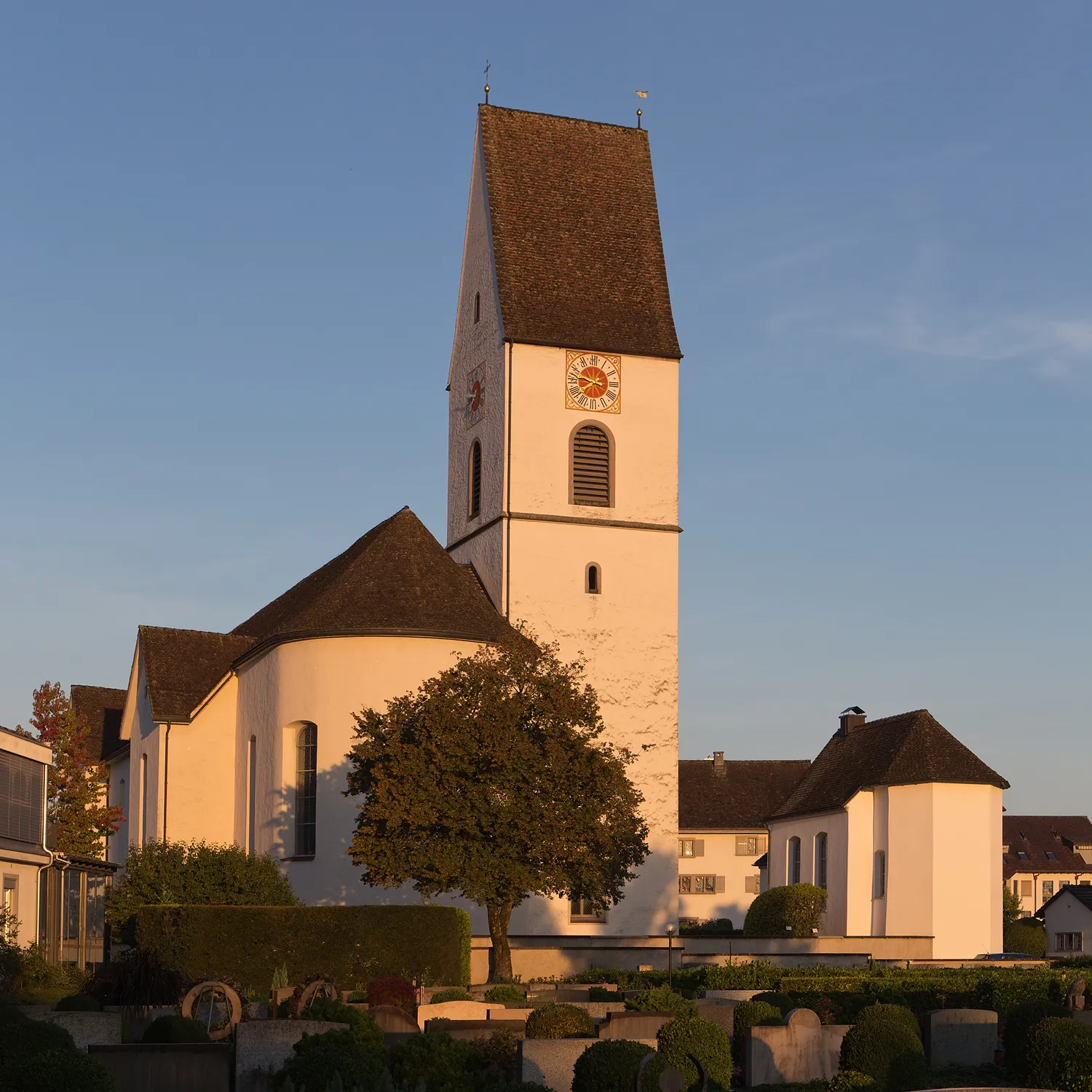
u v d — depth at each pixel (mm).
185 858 46906
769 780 108812
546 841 42781
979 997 38125
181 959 42562
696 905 105312
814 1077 27953
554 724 44438
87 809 68625
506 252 62188
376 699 51906
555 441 60625
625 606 60531
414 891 50938
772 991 36812
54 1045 23406
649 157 65938
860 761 74625
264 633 64312
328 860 51344
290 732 53688
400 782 43125
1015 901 107312
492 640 53156
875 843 71250
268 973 42750
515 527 59688
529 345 60875
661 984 42719
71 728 69875
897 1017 27766
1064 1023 27328
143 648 62969
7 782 42094
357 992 36531
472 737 43375
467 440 64125
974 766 69500
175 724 59906
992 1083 27656
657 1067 23594
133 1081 24375
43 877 45875
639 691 60125
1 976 35344
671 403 62438
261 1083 24453
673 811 59625
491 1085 23406
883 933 69688
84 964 45375
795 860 78500
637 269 63688
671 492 61844
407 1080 24297
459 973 44250
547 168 64312
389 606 53094
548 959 49906
